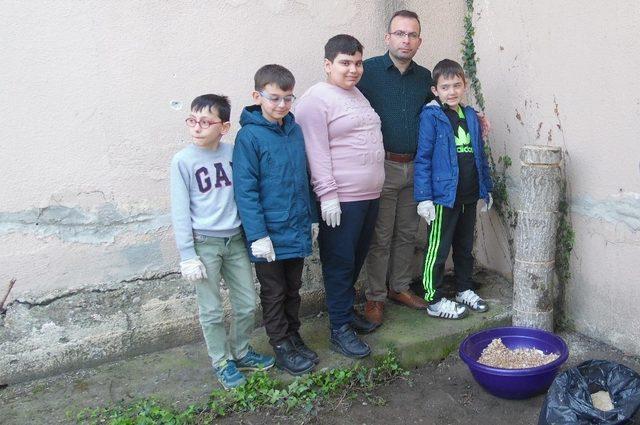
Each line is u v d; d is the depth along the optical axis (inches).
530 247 125.2
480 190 130.3
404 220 137.5
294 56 132.4
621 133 112.8
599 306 125.3
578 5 117.6
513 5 134.2
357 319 129.4
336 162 113.9
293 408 108.9
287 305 118.0
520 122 137.3
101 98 117.3
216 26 124.3
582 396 94.0
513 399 111.1
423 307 140.0
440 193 126.7
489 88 145.9
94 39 115.0
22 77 110.8
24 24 109.5
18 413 108.6
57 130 114.9
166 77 121.9
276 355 116.2
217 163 105.5
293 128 109.0
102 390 114.8
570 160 125.6
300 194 108.6
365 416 108.1
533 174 122.3
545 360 115.1
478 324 132.0
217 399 109.6
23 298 117.0
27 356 118.6
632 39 107.6
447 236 130.8
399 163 130.4
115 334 125.2
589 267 126.0
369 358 120.0
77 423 105.2
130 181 122.3
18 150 112.6
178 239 102.8
